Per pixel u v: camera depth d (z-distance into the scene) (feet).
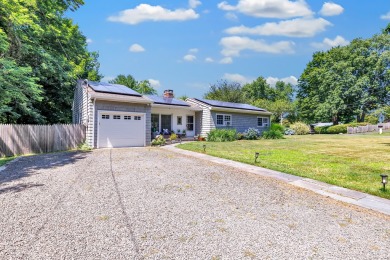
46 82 55.06
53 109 63.05
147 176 22.53
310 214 14.57
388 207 15.90
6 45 35.35
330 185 20.72
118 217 13.38
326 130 118.42
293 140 65.77
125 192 17.76
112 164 27.76
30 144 38.04
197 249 10.29
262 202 16.46
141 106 48.08
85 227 12.09
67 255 9.63
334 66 123.03
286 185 20.61
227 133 61.26
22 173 23.30
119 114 45.19
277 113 138.62
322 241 11.32
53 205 14.98
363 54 121.49
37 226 12.12
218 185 20.21
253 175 23.84
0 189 18.21
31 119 55.67
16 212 13.84
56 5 49.85
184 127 64.59
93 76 102.63
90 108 42.39
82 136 43.91
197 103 66.08
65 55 57.26
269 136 72.64
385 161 31.91
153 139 52.01
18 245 10.31
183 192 18.08
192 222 12.99
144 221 12.94
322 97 129.70
